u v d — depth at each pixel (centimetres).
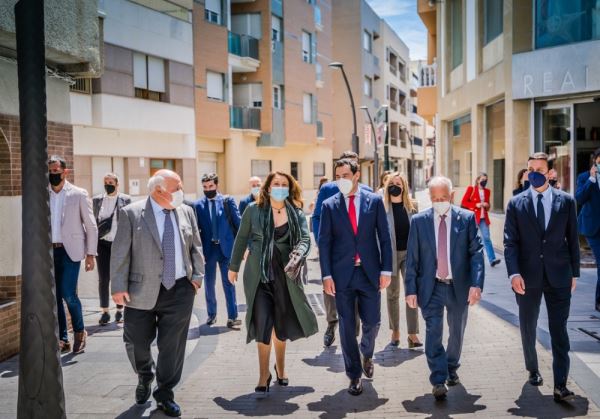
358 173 564
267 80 3300
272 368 621
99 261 809
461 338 541
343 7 4912
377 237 568
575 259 516
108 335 757
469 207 1260
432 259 529
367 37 5162
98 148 2192
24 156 390
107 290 812
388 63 5756
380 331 755
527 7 1353
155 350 691
